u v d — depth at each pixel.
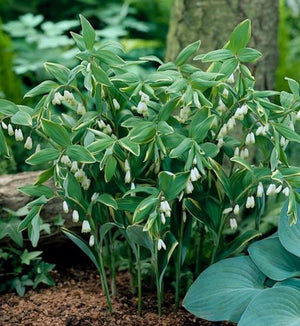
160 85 2.06
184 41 2.73
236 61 2.00
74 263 2.62
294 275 2.16
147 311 2.28
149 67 4.00
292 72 3.55
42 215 2.45
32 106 3.37
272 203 2.64
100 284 2.47
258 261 2.17
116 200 2.10
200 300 2.14
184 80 1.99
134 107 2.11
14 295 2.40
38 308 2.31
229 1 2.66
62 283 2.49
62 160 2.01
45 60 3.67
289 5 4.44
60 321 2.23
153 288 2.39
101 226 2.13
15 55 3.58
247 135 2.06
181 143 1.98
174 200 2.18
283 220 2.19
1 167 2.88
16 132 2.04
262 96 2.02
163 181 2.01
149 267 2.41
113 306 2.29
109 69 2.13
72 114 2.42
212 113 2.10
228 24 2.67
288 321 2.03
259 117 2.03
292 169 2.03
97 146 1.99
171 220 2.20
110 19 4.20
